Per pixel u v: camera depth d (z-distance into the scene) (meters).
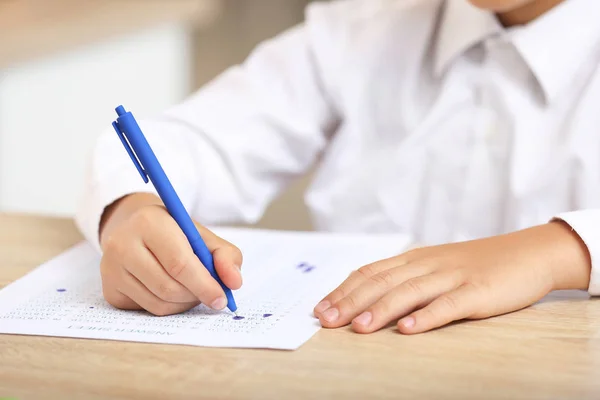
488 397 0.60
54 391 0.63
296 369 0.65
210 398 0.61
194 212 1.24
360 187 1.30
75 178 2.35
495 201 1.21
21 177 2.15
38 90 2.16
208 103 1.29
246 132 1.28
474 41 1.20
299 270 0.90
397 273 0.79
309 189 1.35
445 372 0.64
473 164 1.22
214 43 4.61
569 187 1.15
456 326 0.74
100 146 1.08
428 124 1.24
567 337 0.71
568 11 1.15
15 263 0.96
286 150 1.32
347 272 0.89
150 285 0.77
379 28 1.30
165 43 2.63
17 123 2.11
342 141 1.30
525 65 1.18
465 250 0.83
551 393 0.61
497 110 1.20
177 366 0.66
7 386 0.63
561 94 1.16
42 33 2.02
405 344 0.70
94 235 0.97
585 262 0.82
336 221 1.32
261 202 1.31
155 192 0.98
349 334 0.72
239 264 0.81
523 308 0.79
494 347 0.69
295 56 1.34
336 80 1.31
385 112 1.29
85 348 0.70
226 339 0.71
